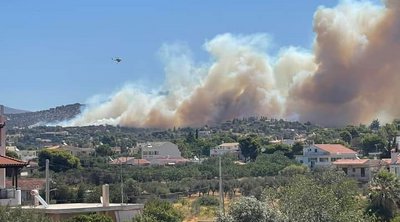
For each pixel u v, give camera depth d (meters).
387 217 95.12
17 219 38.22
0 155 55.88
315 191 54.25
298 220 51.59
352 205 62.19
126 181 122.94
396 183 96.69
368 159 166.62
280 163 171.62
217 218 47.03
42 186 100.62
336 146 185.00
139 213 53.28
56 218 46.47
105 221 46.56
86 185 110.88
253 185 119.38
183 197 124.62
